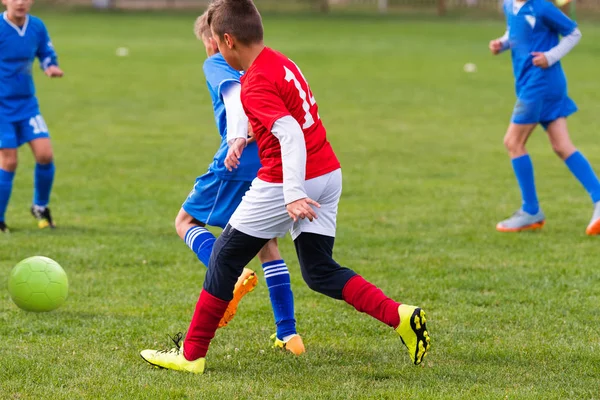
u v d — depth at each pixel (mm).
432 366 15242
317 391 13844
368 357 15836
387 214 29328
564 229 27250
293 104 14008
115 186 33344
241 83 14430
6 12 25781
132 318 18141
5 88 25766
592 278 21531
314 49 94500
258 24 14195
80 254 23516
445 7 155750
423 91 66188
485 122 52219
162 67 78188
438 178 35906
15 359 15273
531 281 21250
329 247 14836
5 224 26328
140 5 155375
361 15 146500
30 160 38438
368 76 74500
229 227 14633
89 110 54594
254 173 16125
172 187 33312
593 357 15688
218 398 13445
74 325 17609
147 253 23750
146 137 45281
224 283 14633
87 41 98938
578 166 26688
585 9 149250
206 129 48375
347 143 44500
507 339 16828
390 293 20266
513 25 26344
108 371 14758
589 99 61281
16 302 18375
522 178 26797
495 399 13336
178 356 14969
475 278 21516
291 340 16156
